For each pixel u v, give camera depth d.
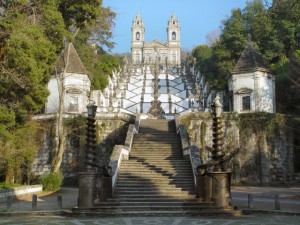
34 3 21.67
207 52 90.56
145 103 62.22
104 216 17.14
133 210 17.92
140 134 30.69
